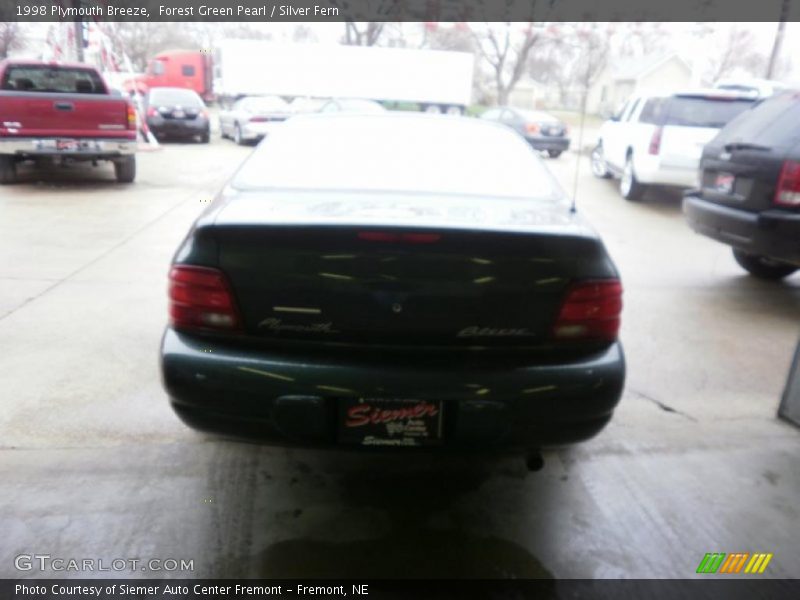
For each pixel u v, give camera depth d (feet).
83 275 16.47
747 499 8.41
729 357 12.73
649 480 8.74
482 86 110.73
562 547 7.45
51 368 11.28
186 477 8.47
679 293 16.67
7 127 27.20
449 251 6.68
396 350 6.89
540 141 47.26
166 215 24.20
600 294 7.06
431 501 8.18
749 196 14.98
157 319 13.66
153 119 51.16
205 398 6.86
